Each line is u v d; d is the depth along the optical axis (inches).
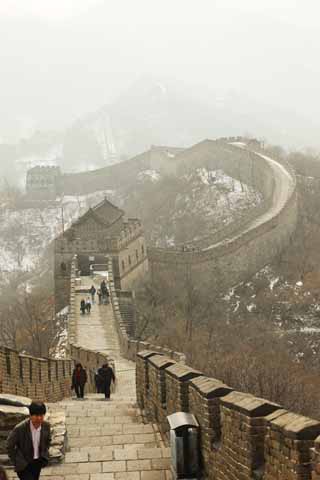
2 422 527.8
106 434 649.6
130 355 1843.0
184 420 483.5
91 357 1545.3
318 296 3587.6
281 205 4352.9
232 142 6294.3
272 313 3472.0
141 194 6333.7
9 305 3804.1
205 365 2090.3
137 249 3531.0
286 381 1952.5
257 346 3051.2
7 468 498.0
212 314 3403.1
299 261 3951.8
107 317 2433.6
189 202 5472.4
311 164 5610.2
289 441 317.7
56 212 7180.1
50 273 5073.8
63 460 541.6
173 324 3014.3
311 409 1750.7
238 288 3703.3
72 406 840.9
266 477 350.9
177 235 5182.1
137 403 847.1
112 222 3474.4
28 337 2763.3
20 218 7135.8
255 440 371.6
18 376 860.6
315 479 279.9
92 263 3245.6
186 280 3501.5
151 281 3558.1
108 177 7578.7
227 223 4926.2
